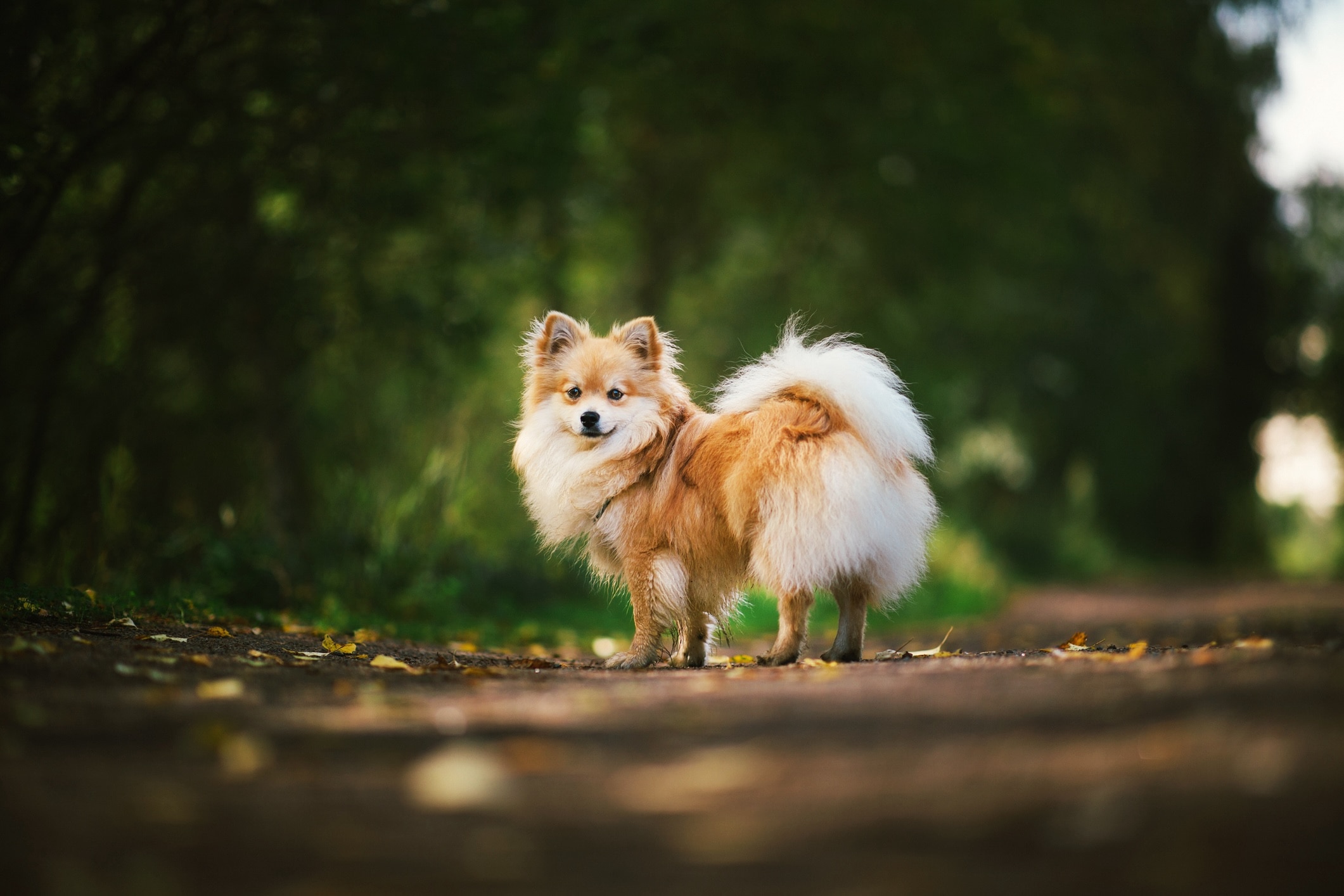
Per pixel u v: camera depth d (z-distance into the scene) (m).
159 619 9.76
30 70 12.39
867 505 7.77
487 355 19.89
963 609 21.59
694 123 24.09
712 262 29.70
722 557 8.38
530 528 18.89
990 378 37.16
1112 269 37.88
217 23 13.27
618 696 5.93
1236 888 2.84
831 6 21.83
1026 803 3.57
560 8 15.81
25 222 13.02
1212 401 41.78
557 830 3.52
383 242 17.39
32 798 3.84
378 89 14.45
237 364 17.45
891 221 27.16
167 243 15.41
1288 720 4.25
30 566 13.15
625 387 8.86
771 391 8.42
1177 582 33.69
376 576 14.29
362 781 4.09
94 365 16.12
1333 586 30.70
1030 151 26.81
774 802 3.73
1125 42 28.56
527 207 19.19
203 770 4.23
